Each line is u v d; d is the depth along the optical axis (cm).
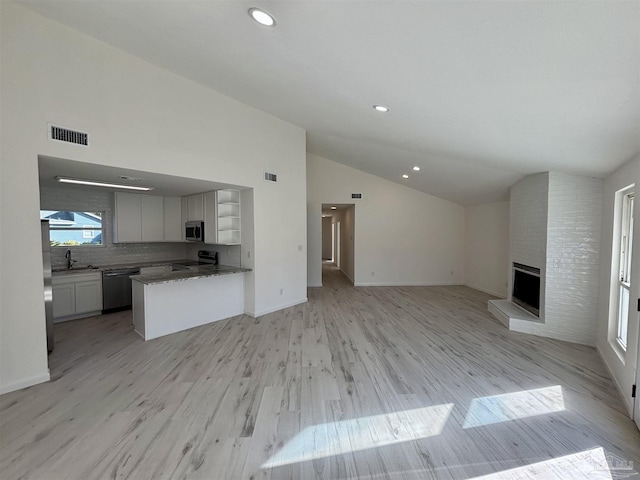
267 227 489
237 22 207
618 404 239
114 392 251
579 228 371
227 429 205
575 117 210
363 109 327
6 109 235
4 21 231
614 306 303
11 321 246
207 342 368
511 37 144
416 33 163
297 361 316
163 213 550
